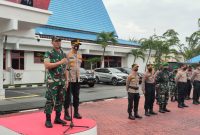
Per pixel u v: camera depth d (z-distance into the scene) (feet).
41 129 20.95
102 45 94.89
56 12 105.19
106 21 126.52
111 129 28.43
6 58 75.77
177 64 71.61
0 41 46.70
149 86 35.24
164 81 37.70
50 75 20.97
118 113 36.68
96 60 93.61
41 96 50.65
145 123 31.37
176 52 115.14
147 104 35.50
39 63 83.41
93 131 22.15
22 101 44.39
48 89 21.07
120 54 107.45
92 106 41.70
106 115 35.29
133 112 36.99
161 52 111.24
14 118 24.73
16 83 75.05
